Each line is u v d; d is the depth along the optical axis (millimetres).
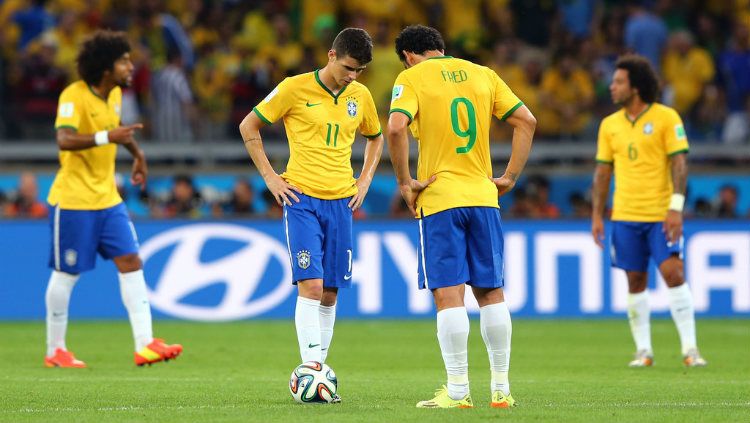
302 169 26609
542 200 59125
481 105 24078
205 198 58750
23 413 23875
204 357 38875
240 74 63188
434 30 24922
